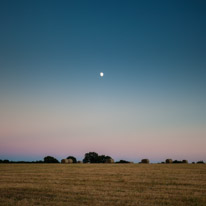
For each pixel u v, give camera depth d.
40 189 18.20
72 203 13.60
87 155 113.75
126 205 13.16
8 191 17.44
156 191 17.20
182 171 32.97
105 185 20.09
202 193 16.47
